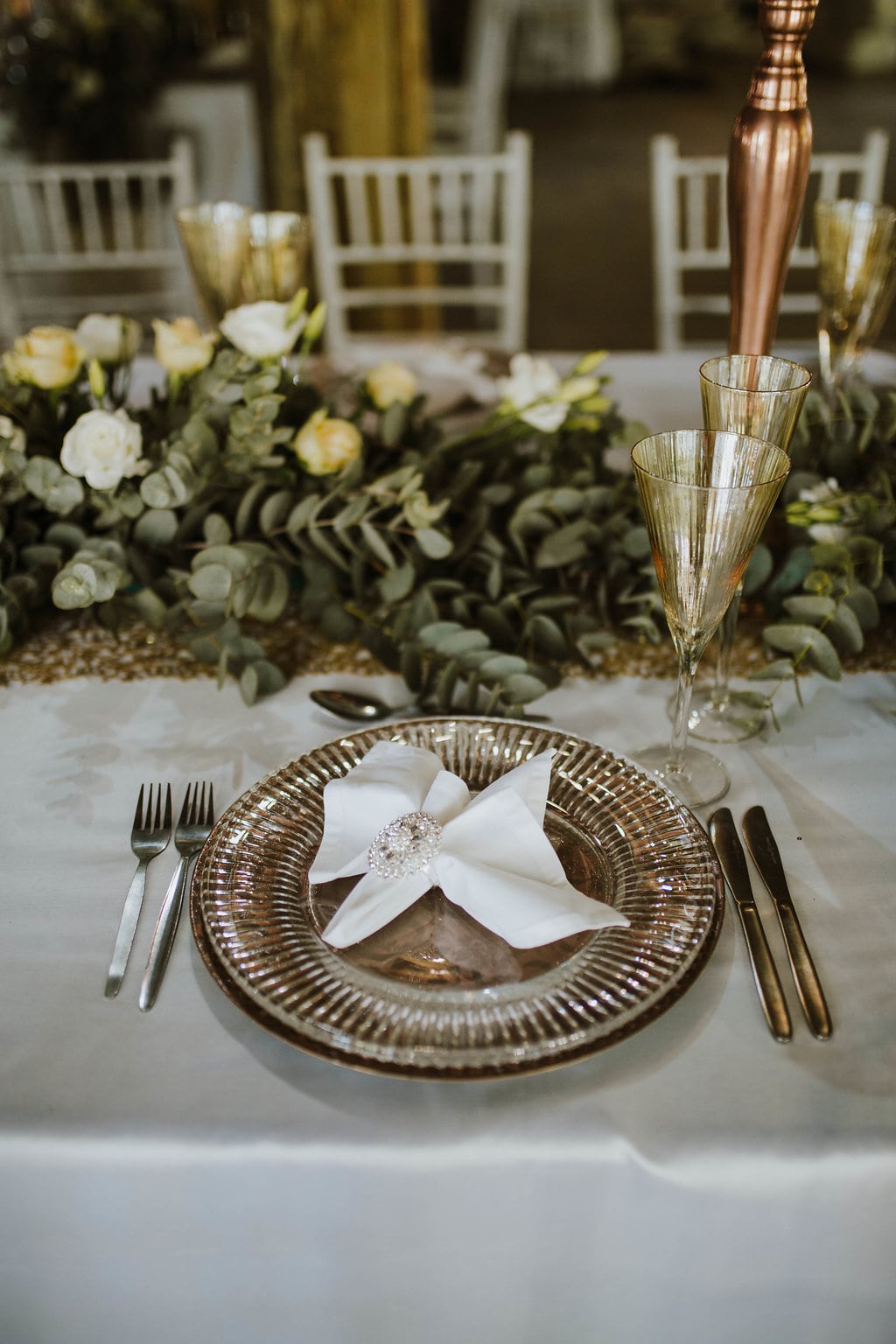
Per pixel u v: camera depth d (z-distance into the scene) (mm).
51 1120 536
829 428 953
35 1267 574
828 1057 564
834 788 759
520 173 2082
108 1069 562
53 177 2092
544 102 7492
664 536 629
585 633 892
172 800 755
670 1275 563
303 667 907
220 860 645
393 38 2631
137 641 944
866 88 7742
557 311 4137
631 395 1364
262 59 2625
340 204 2809
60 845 717
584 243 4816
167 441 901
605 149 6277
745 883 658
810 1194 526
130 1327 599
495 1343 604
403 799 649
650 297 4254
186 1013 592
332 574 921
